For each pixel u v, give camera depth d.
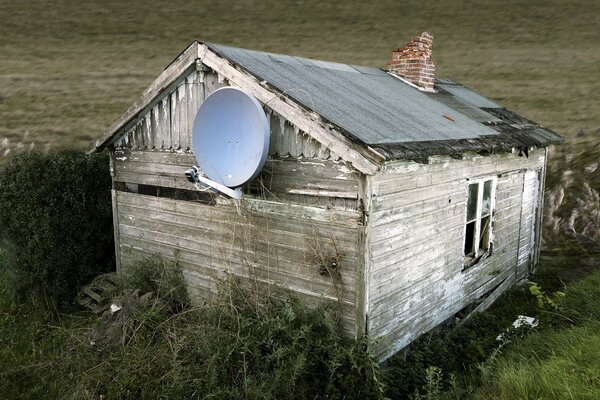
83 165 9.16
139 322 6.78
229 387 5.41
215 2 47.81
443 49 35.03
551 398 5.22
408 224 6.55
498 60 31.59
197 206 7.59
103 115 23.83
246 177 6.19
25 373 6.79
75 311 8.78
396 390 6.02
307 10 45.97
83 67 32.28
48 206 8.84
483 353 6.81
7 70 31.16
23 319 8.47
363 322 5.90
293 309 6.11
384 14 44.12
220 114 6.45
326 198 6.09
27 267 8.99
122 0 47.34
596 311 7.77
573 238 12.67
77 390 5.79
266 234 6.73
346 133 5.42
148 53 35.50
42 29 40.00
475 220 8.45
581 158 15.66
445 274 7.66
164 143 7.88
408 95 9.00
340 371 5.73
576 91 24.36
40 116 23.62
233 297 6.86
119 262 9.10
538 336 6.98
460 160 7.60
